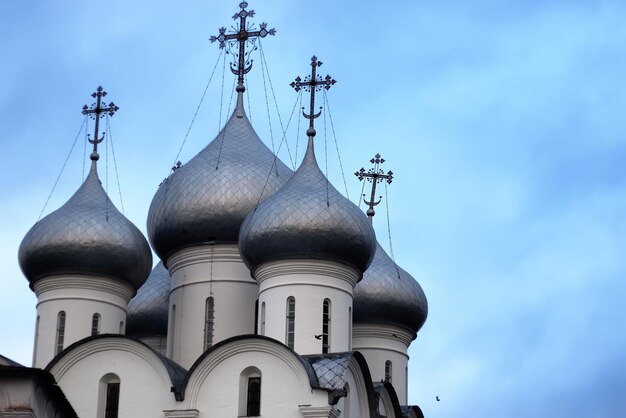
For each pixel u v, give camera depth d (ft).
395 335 227.20
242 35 228.84
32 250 207.10
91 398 185.06
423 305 230.68
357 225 199.00
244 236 199.72
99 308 206.49
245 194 210.59
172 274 212.64
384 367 224.74
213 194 209.97
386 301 225.97
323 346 193.36
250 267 200.13
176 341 207.10
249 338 182.29
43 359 203.00
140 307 229.04
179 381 185.78
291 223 195.93
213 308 207.00
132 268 209.56
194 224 209.67
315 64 213.87
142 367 185.68
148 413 183.21
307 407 177.99
